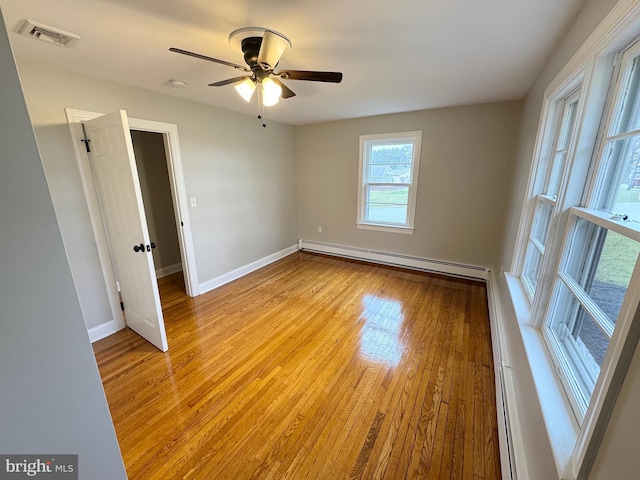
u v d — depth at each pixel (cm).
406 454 142
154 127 266
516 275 230
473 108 328
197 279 328
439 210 378
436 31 154
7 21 140
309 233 504
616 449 64
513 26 149
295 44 170
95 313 240
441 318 273
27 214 59
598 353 101
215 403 174
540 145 199
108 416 80
